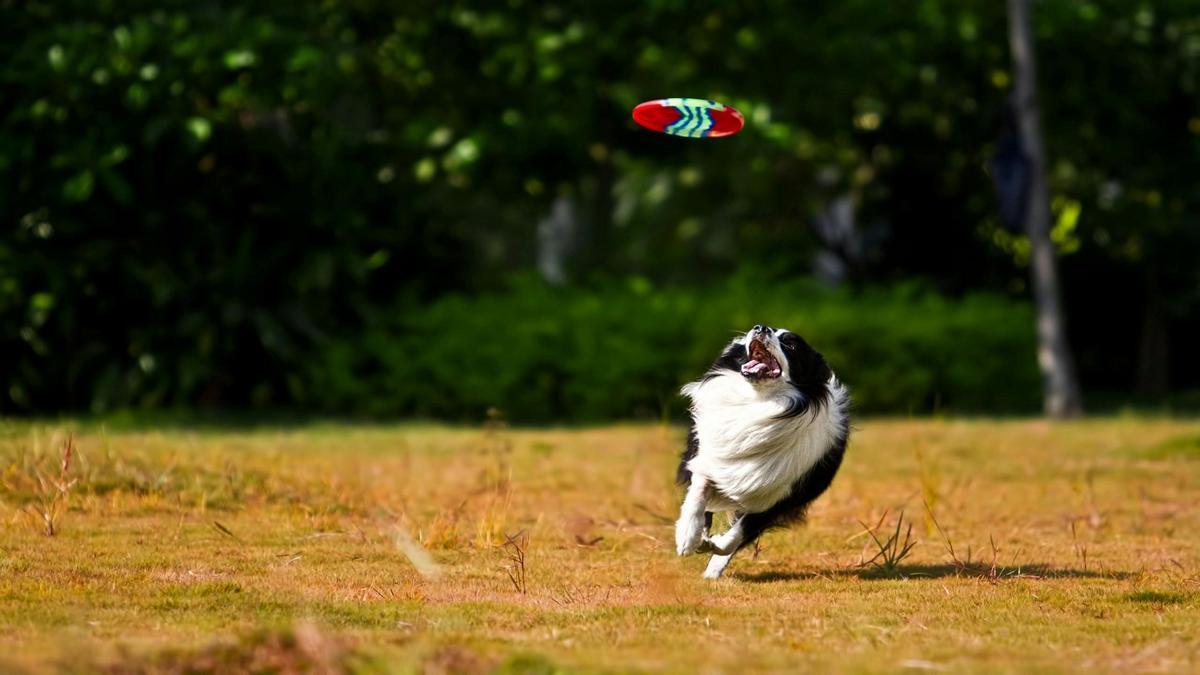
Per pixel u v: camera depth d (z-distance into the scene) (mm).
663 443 13250
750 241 24578
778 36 18844
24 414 16453
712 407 7184
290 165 17328
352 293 17594
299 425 15633
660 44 18875
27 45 15922
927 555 7812
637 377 17250
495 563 7172
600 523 8695
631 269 28609
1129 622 5766
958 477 11383
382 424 16125
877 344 18172
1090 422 16656
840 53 19062
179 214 16703
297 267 17141
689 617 5793
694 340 17422
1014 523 9086
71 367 16328
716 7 18656
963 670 4828
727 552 7102
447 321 17359
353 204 17875
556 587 6508
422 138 18219
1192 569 7316
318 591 6238
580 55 17906
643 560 7469
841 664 4875
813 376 7184
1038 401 19031
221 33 16312
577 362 17156
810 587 6676
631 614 5836
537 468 11484
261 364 17391
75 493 8734
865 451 13188
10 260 15750
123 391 16359
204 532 7832
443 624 5504
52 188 16078
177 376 16531
